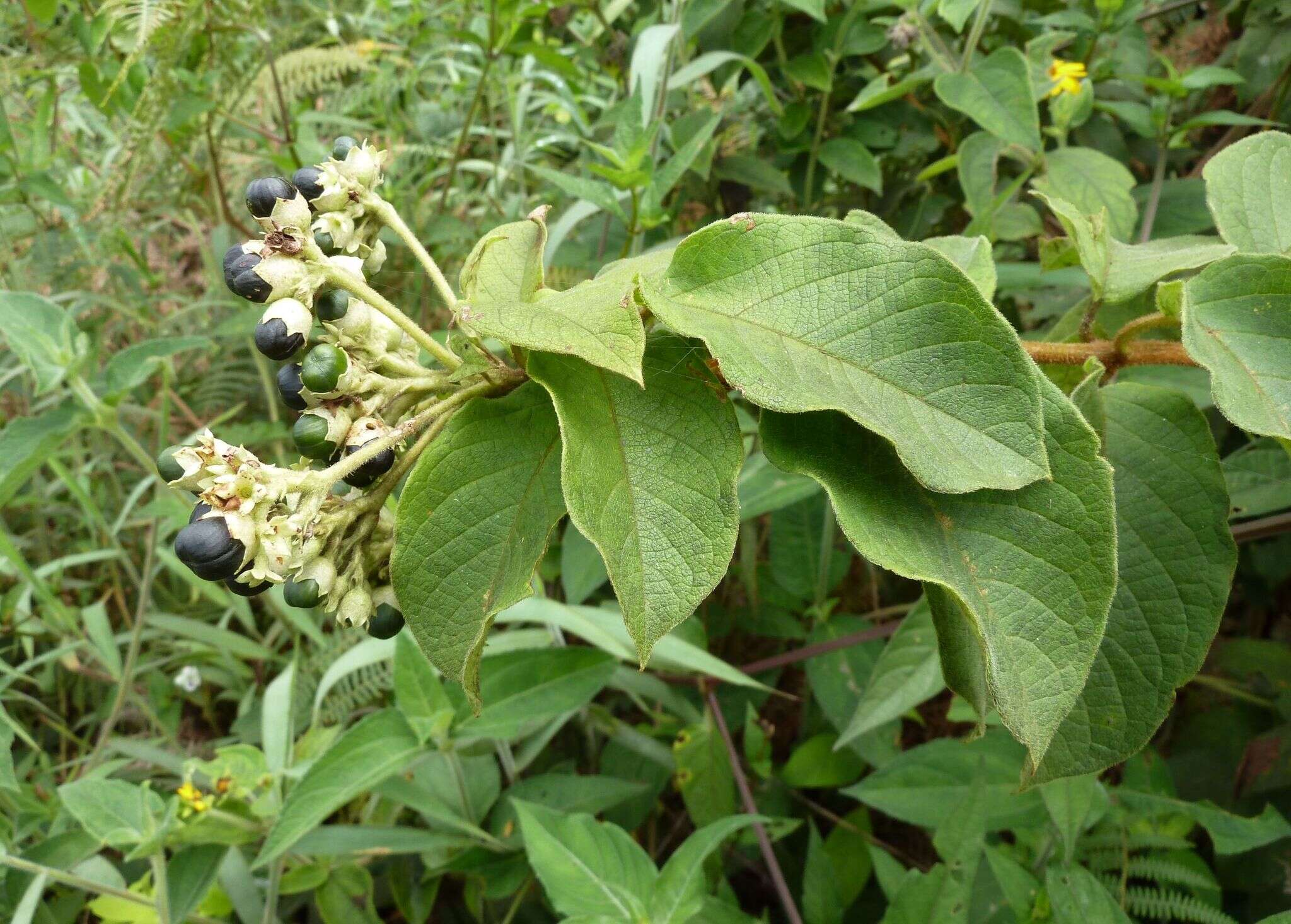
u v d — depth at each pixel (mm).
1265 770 537
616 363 181
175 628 609
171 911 436
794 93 693
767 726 592
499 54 691
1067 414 207
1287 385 239
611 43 761
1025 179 553
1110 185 499
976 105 506
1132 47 621
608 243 676
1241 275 257
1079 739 256
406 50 801
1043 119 636
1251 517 531
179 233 953
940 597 221
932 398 194
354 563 224
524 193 755
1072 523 201
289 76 719
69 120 812
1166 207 583
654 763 558
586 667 456
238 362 779
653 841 600
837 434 213
